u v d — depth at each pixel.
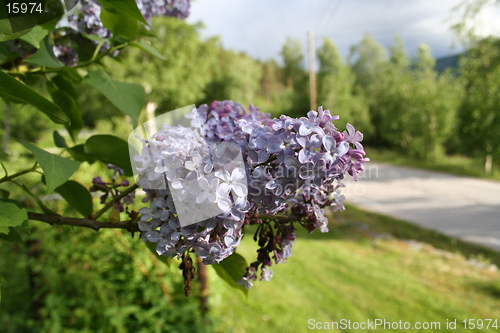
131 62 22.39
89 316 3.30
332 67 31.97
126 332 3.24
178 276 3.62
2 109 10.66
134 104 1.36
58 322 3.09
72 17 1.58
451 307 4.78
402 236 8.06
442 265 6.32
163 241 0.95
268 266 1.18
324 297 4.98
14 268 3.86
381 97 28.42
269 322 4.18
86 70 1.73
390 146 28.09
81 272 3.48
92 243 3.64
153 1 1.87
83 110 21.09
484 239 7.79
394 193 12.80
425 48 22.62
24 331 3.41
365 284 5.42
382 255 6.84
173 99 24.81
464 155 21.88
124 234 3.61
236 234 0.97
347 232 8.34
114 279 3.64
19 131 15.15
